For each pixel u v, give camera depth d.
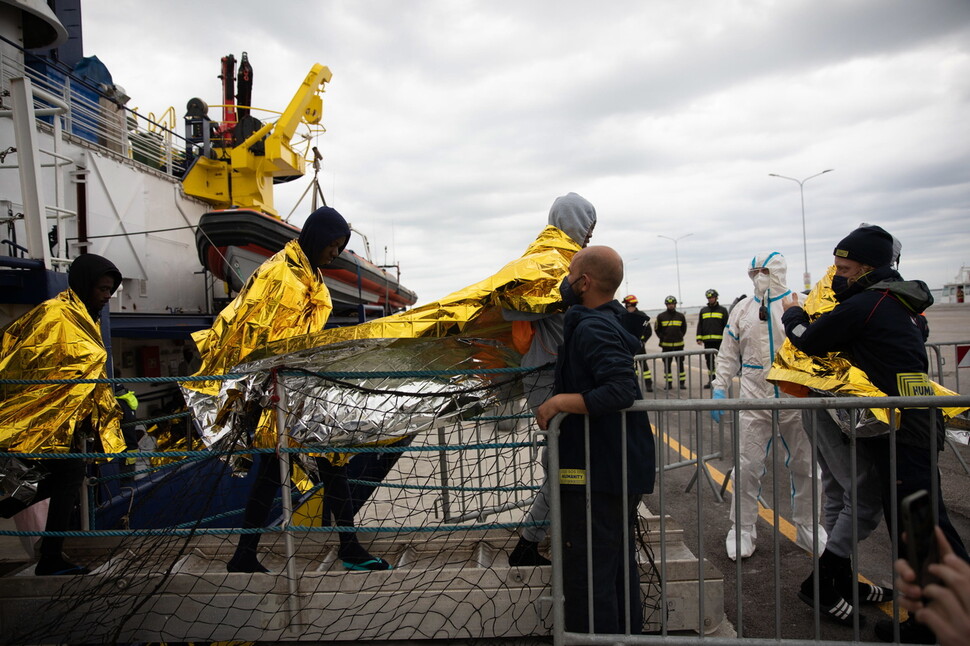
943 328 19.72
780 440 3.78
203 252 7.51
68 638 2.58
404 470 5.31
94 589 2.59
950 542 2.37
